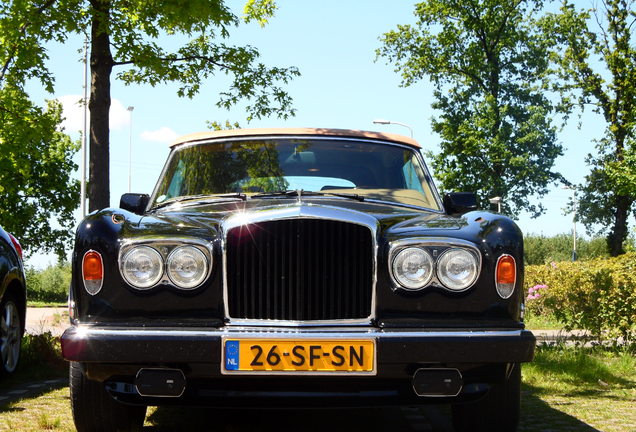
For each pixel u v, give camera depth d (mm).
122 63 11484
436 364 3820
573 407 5672
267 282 3852
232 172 5188
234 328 3791
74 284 3984
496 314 3906
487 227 4074
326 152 5312
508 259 3945
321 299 3871
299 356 3736
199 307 3854
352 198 4859
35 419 5008
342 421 5062
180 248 3859
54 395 6059
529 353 3850
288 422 5008
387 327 3830
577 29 38688
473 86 40312
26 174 14234
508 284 3928
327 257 3883
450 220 4250
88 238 3943
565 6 39156
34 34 11141
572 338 10000
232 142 5387
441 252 3902
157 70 11602
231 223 3896
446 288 3885
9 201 34281
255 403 3844
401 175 5238
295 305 3859
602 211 39156
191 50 12875
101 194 11062
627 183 35094
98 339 3729
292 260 3863
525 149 39531
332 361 3740
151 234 3930
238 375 3758
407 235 3959
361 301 3871
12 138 12547
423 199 5109
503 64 40500
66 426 4746
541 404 5812
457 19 40594
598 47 38656
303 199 4590
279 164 5219
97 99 11234
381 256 3896
